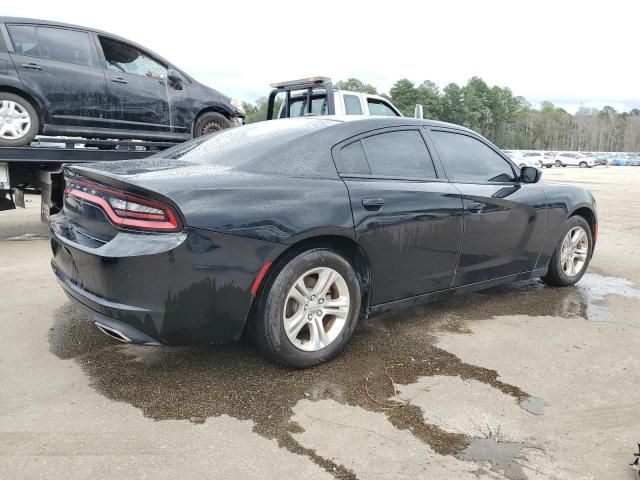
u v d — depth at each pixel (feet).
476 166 12.87
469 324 12.51
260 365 9.99
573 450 7.43
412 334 11.78
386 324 12.41
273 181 9.36
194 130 23.32
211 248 8.38
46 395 8.83
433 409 8.48
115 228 8.49
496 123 348.18
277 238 8.92
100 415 8.21
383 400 8.75
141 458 7.14
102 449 7.34
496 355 10.68
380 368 9.97
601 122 414.41
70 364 10.02
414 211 10.85
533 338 11.65
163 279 8.14
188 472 6.86
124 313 8.19
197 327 8.59
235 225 8.55
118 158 20.54
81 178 9.46
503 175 13.53
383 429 7.88
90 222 9.09
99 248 8.36
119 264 8.05
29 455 7.17
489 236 12.58
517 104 369.50
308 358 9.73
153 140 21.95
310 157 10.04
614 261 20.22
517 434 7.80
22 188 21.65
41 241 21.95
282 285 9.14
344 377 9.57
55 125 19.15
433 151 11.98
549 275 15.40
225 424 8.00
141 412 8.31
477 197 12.14
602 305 14.23
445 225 11.47
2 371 9.70
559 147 396.78
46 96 18.76
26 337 11.31
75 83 19.40
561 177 96.02
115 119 20.57
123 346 10.86
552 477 6.82
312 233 9.31
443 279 11.85
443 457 7.22
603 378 9.71
